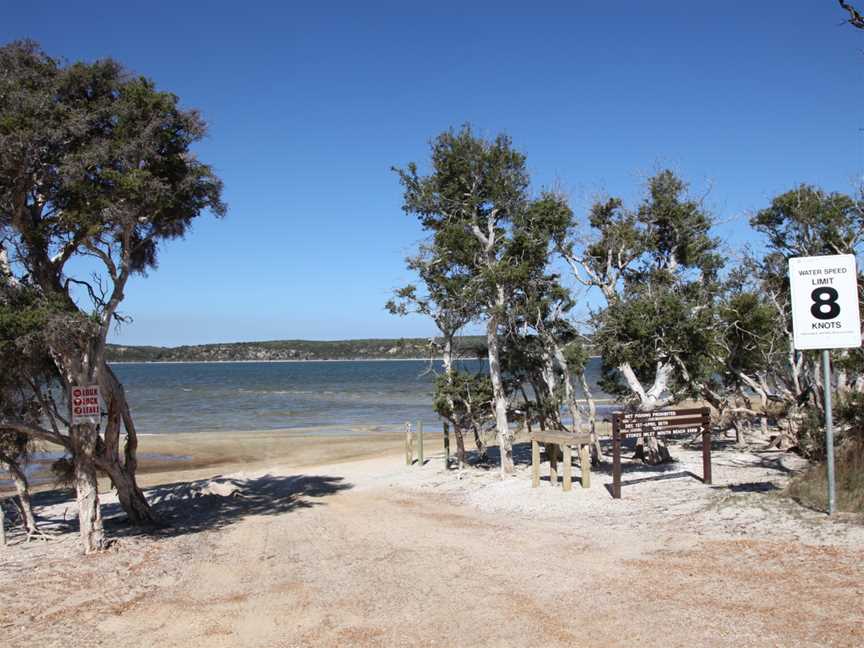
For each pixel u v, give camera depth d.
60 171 12.49
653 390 19.14
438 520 14.26
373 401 71.06
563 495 15.58
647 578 8.05
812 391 18.36
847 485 10.55
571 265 21.95
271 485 23.09
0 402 13.70
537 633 6.62
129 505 16.33
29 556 12.64
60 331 11.95
